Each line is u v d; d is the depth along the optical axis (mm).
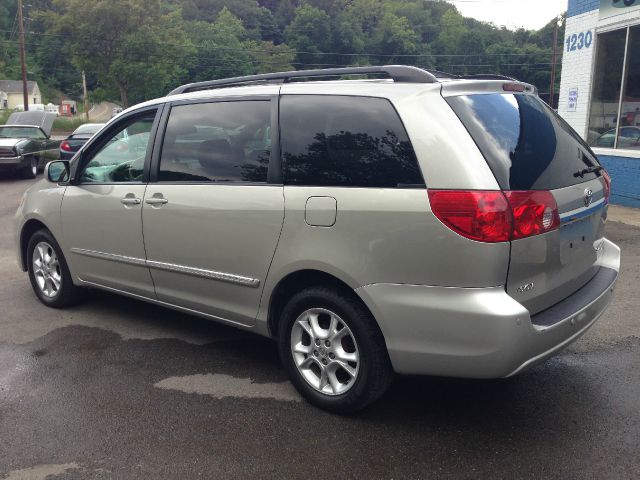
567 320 3029
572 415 3332
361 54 81125
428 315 2906
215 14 93000
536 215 2873
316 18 80188
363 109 3213
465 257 2797
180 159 4035
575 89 11414
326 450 3043
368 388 3203
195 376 3932
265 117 3609
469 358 2848
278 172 3480
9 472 2898
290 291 3592
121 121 4523
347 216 3113
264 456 3000
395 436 3160
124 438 3182
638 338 4406
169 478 2842
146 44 49188
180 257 4016
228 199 3664
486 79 3443
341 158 3232
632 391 3598
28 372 4016
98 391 3727
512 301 2805
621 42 10211
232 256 3688
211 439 3160
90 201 4625
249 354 4289
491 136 2973
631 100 10094
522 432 3172
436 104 3002
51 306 5355
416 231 2904
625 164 10273
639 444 3033
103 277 4727
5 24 84375
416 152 2963
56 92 97062
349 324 3217
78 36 48344
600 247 3766
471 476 2803
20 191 14000
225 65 72688
